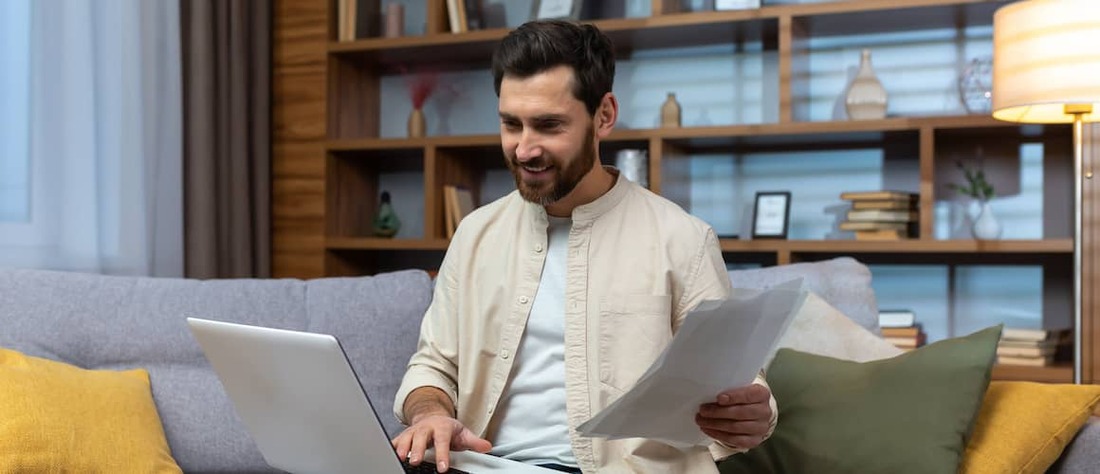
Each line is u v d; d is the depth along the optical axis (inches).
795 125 133.0
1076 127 108.2
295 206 152.3
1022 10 98.7
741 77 148.6
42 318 83.2
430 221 146.7
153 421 79.0
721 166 149.8
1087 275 122.8
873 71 140.2
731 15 134.4
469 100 160.6
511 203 69.4
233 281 89.1
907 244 129.3
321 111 150.9
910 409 69.8
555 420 63.8
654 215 65.7
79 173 113.3
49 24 111.0
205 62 133.2
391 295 88.4
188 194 132.4
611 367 62.7
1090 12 94.5
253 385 56.7
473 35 143.4
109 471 71.7
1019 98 98.7
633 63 153.3
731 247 136.1
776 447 73.3
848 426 70.7
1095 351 122.3
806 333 80.7
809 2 134.3
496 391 65.4
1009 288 138.2
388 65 162.6
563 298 65.0
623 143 146.9
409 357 86.8
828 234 144.7
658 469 60.4
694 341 47.1
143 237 122.1
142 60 123.6
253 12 146.3
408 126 156.3
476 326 66.9
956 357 71.2
